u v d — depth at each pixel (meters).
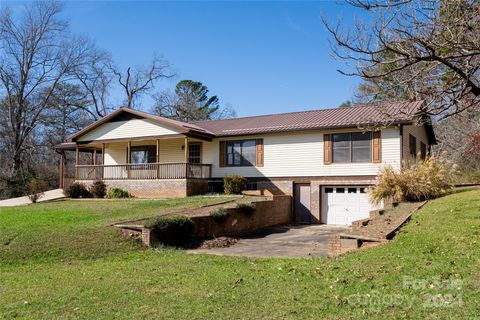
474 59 6.63
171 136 24.22
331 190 22.08
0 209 19.70
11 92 38.34
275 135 23.53
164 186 24.08
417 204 15.19
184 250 12.76
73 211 17.89
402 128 20.20
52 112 43.94
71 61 41.91
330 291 6.96
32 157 42.62
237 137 24.66
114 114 26.11
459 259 7.74
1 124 40.72
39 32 39.16
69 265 10.55
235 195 22.22
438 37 6.26
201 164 24.62
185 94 56.75
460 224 10.32
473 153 26.41
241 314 6.23
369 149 20.95
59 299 7.42
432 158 17.80
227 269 9.38
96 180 26.23
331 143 21.98
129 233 13.23
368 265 8.11
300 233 17.58
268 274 8.58
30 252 11.38
